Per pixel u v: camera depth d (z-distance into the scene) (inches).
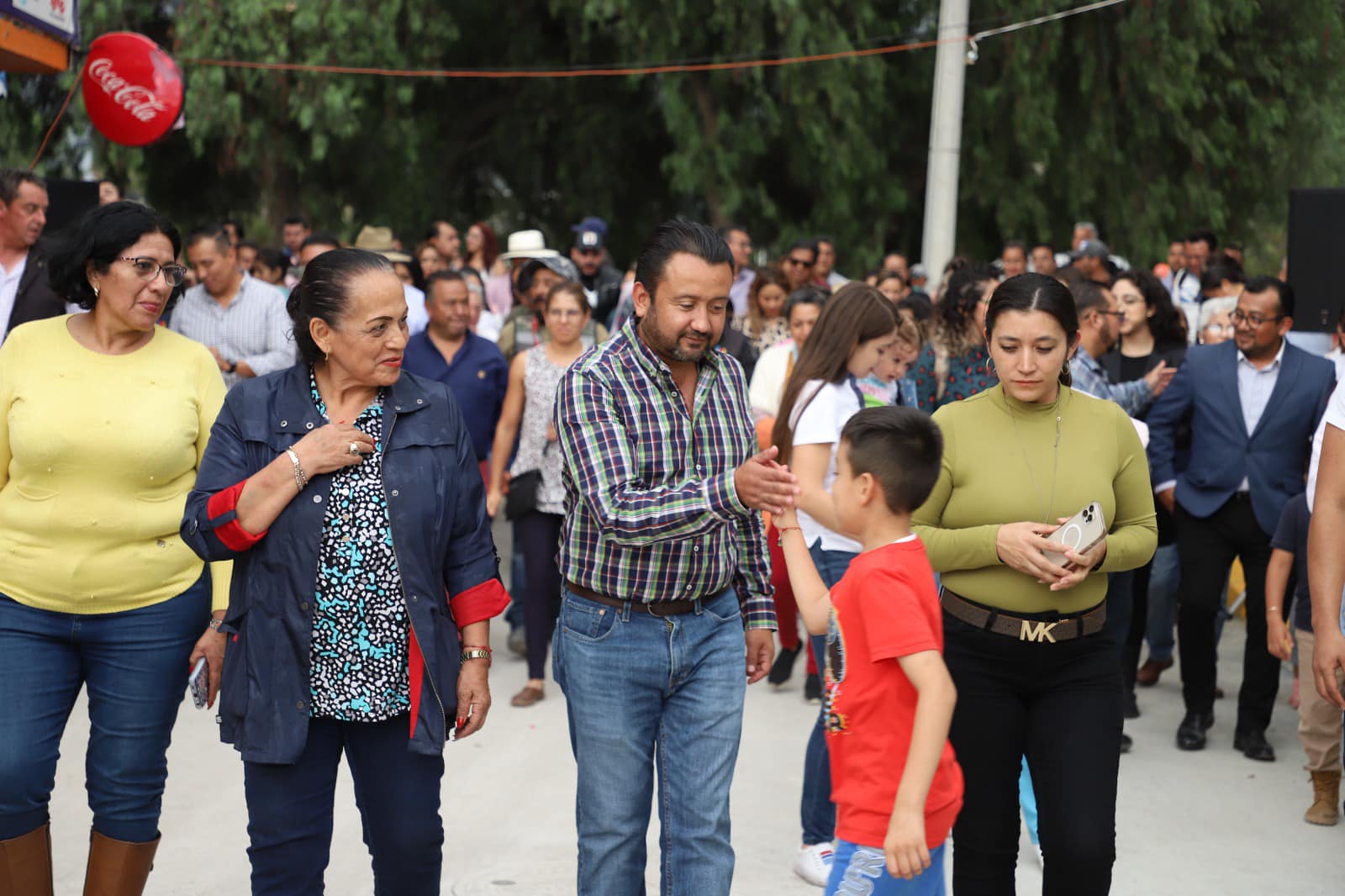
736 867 193.9
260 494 129.2
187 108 669.3
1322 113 697.0
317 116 676.7
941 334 246.5
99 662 150.5
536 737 252.5
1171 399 259.0
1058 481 146.5
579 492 134.0
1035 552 138.9
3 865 145.3
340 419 135.0
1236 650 331.0
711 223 730.8
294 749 129.7
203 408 154.6
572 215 783.1
